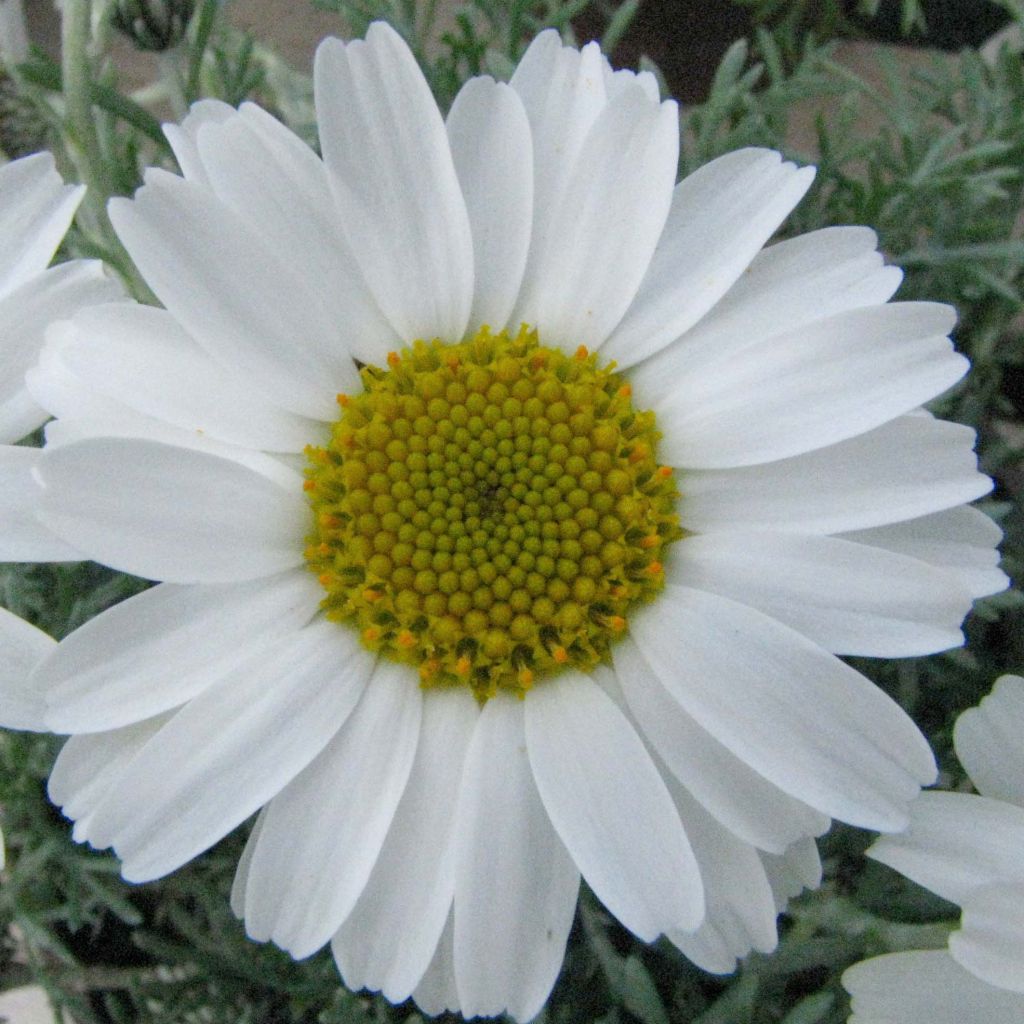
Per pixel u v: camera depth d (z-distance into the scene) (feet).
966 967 0.27
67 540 0.27
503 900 0.28
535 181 0.31
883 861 0.28
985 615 0.37
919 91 0.42
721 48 0.57
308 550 0.30
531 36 0.41
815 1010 0.31
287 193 0.30
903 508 0.28
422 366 0.31
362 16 0.39
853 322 0.29
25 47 0.39
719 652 0.28
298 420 0.31
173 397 0.29
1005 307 0.40
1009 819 0.28
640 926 0.27
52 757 0.35
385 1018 0.33
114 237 0.35
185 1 0.35
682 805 0.29
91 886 0.35
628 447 0.31
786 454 0.29
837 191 0.40
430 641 0.30
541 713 0.29
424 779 0.29
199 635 0.29
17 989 0.39
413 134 0.30
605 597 0.30
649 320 0.31
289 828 0.28
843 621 0.28
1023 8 0.40
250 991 0.36
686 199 0.31
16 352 0.30
